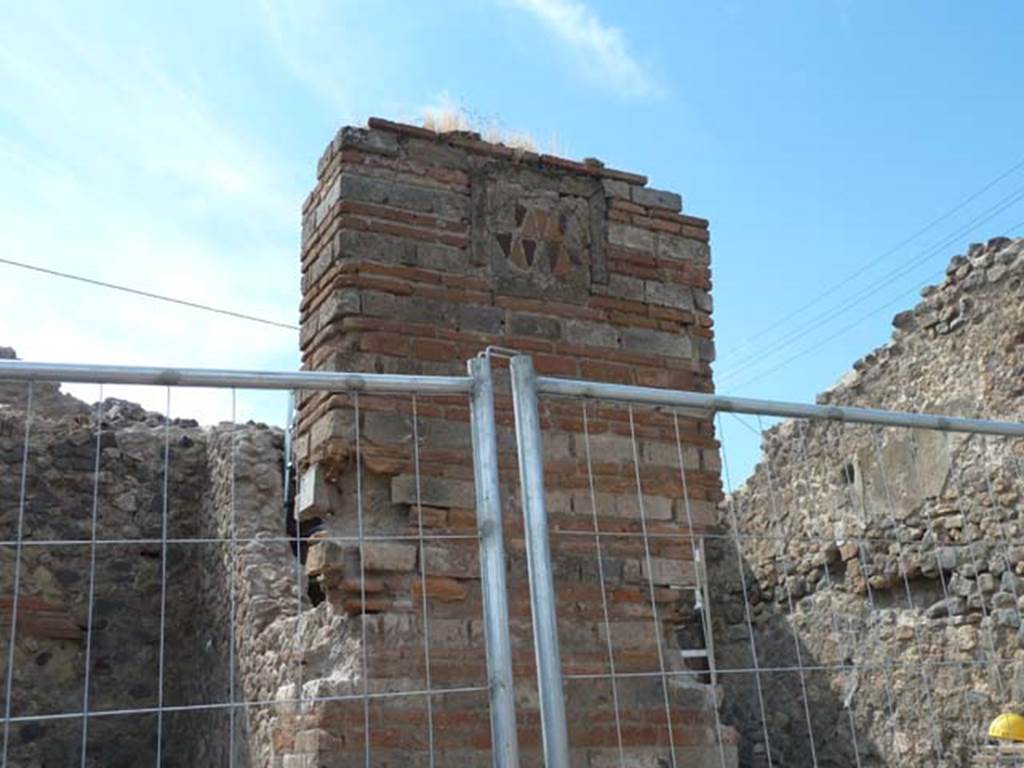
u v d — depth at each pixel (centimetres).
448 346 504
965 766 851
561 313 536
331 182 520
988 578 867
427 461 480
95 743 992
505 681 285
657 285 568
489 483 303
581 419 518
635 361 548
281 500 906
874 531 994
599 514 508
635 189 580
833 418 358
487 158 543
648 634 502
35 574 1013
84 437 1080
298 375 289
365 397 477
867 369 1066
